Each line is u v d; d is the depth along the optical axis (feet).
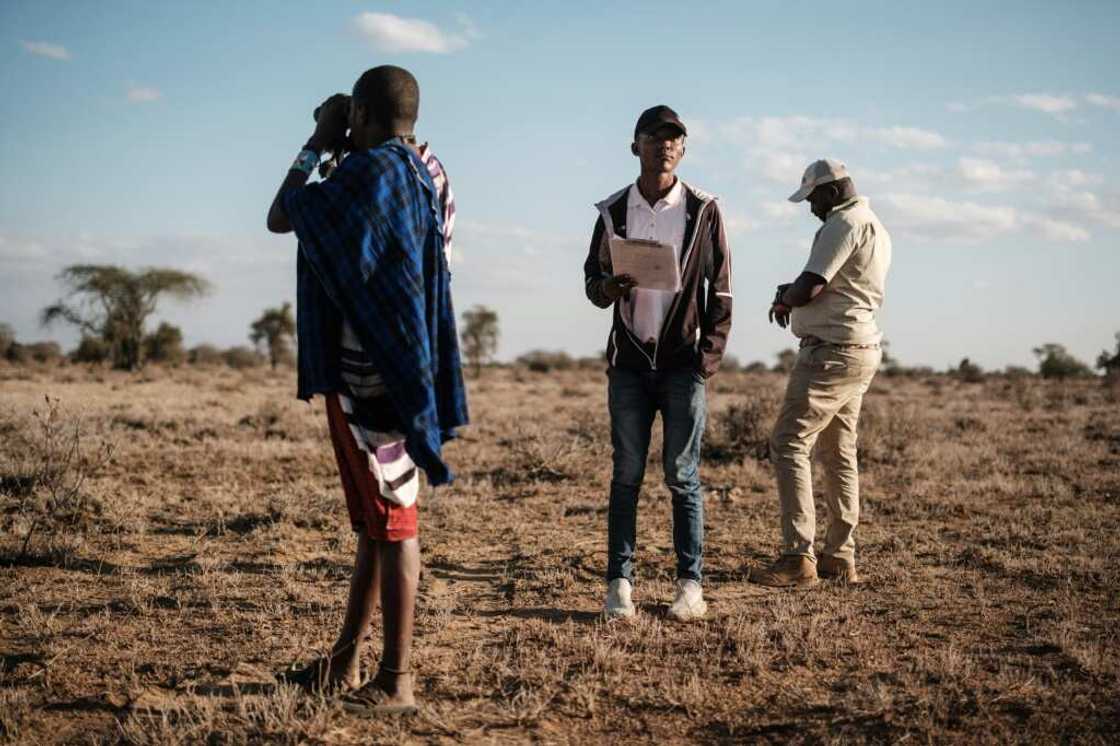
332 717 11.61
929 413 62.59
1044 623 15.42
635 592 18.02
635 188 16.76
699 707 12.25
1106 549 21.25
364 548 12.30
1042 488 29.32
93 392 85.66
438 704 12.30
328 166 12.45
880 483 30.91
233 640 14.78
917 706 11.90
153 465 33.17
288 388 108.88
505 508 26.84
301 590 17.87
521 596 17.78
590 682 13.05
